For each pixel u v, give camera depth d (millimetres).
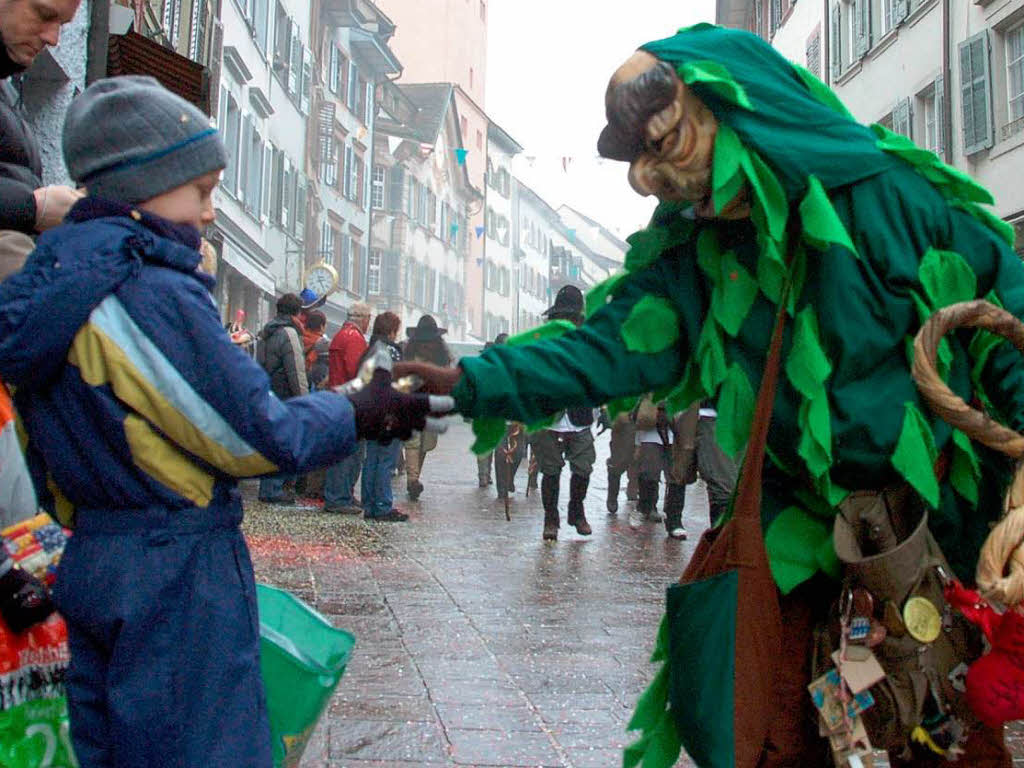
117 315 2062
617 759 3723
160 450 2082
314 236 37344
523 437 13117
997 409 2504
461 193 65562
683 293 2625
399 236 53531
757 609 2326
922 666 2326
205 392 2064
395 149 53312
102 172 2184
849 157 2426
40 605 2049
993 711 2260
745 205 2490
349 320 10656
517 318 82375
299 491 12070
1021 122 17922
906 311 2416
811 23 28125
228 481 2178
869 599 2342
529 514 11586
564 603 6496
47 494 2268
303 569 7242
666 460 10742
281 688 2383
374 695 4359
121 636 2039
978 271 2479
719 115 2428
